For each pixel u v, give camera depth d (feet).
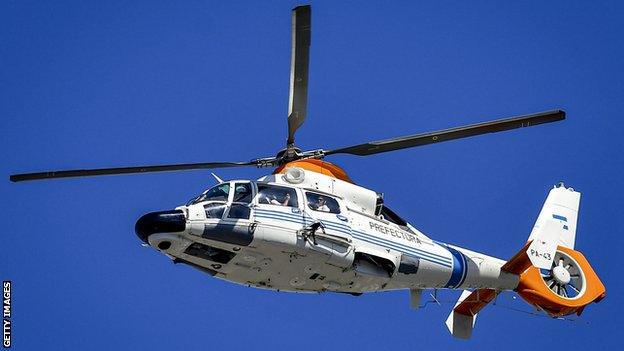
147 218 221.46
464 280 266.36
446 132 236.43
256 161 242.99
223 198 226.79
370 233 240.94
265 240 224.74
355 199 243.40
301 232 227.40
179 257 229.25
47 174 229.86
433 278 258.37
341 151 245.24
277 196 231.50
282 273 234.99
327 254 230.48
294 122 236.63
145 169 231.50
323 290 245.65
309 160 245.45
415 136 238.07
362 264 240.53
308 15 216.13
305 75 226.17
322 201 236.63
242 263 230.68
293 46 221.46
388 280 246.88
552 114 233.35
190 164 234.99
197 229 221.05
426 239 259.39
